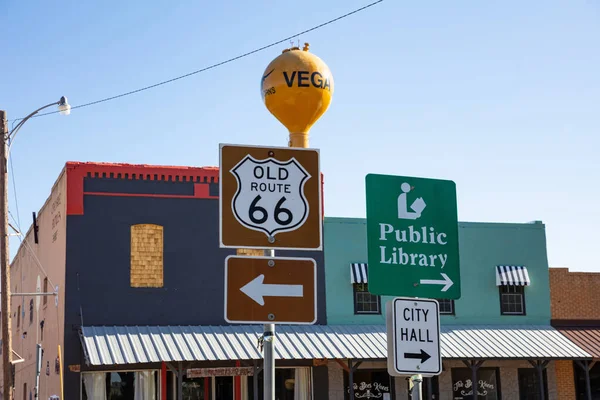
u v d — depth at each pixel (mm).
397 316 8320
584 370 28047
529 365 28984
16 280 40156
